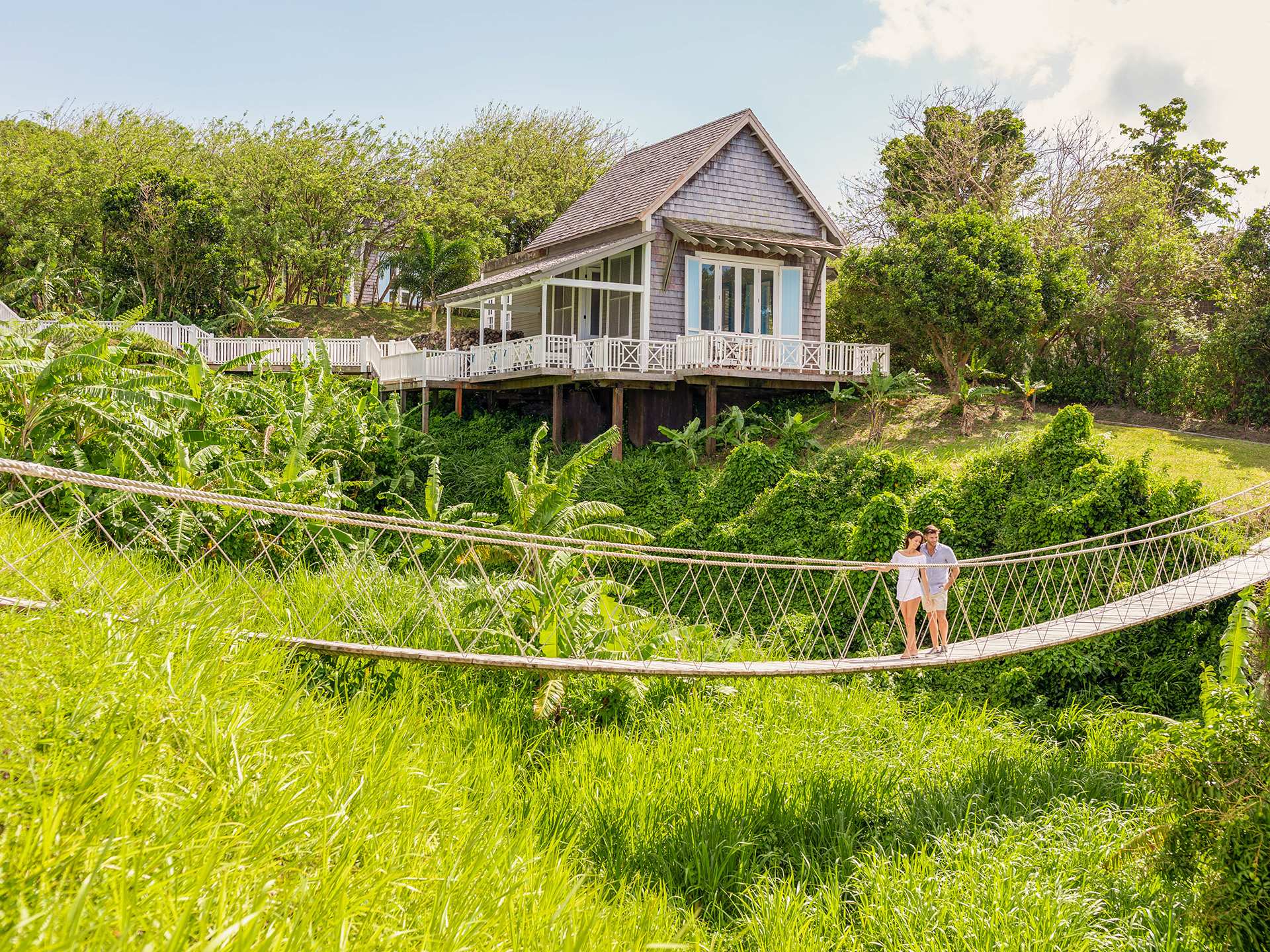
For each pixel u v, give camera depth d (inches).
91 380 587.8
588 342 902.4
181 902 134.0
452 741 360.8
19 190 1478.8
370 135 1771.7
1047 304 879.7
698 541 741.9
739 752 396.5
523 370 933.8
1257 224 845.8
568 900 211.3
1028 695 539.8
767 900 292.4
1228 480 641.6
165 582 339.9
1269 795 234.4
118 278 1483.8
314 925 149.2
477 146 1909.4
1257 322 800.3
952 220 859.4
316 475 606.2
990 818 357.1
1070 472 622.2
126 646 210.1
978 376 884.6
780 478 751.7
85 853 136.3
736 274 989.8
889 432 849.5
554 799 336.2
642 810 337.1
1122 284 937.5
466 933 172.7
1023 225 1055.0
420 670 406.6
